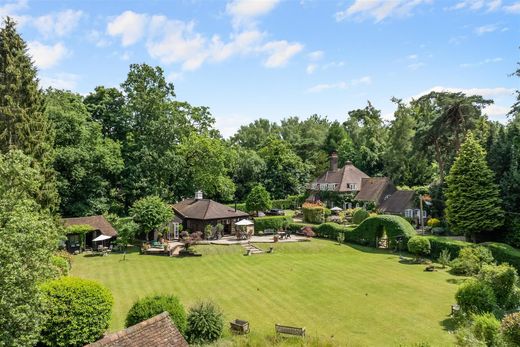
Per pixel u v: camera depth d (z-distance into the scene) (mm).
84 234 45469
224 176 71062
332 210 65812
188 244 44156
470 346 16891
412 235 44219
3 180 15547
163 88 60625
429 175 76750
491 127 51969
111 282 32531
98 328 17922
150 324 13625
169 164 56812
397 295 28891
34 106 35406
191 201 56125
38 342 16844
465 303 22953
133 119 59281
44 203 34875
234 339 19562
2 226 14086
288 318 24250
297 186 82938
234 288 30938
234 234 54500
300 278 33906
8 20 34844
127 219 48344
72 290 17516
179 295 29062
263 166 82250
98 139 54562
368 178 74562
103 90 62156
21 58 35219
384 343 20469
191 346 17906
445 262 37625
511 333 14953
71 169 49188
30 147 34031
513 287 23891
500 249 35281
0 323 13086
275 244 47594
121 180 56969
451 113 53812
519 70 42188
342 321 23734
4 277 12781
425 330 22203
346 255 43844
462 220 42375
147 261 40750
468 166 42531
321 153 94625
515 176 41344
